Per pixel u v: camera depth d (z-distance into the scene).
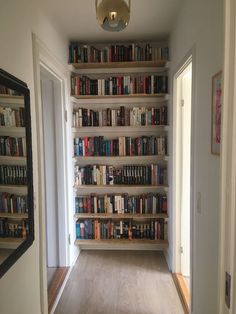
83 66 3.10
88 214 3.24
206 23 1.55
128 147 3.21
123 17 1.46
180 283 2.58
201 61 1.67
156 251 3.39
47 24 2.24
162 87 3.07
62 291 2.52
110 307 2.29
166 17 2.51
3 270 1.31
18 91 1.54
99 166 3.26
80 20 2.52
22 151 1.59
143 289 2.55
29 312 1.75
